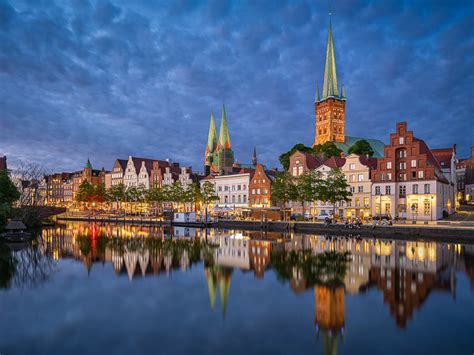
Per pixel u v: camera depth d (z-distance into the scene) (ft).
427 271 131.44
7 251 193.06
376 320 83.76
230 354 67.56
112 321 84.17
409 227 245.24
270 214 386.52
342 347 70.03
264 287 112.16
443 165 395.55
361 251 182.19
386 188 357.61
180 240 247.91
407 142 350.43
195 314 88.53
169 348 70.33
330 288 109.91
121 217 525.34
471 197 526.16
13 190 295.89
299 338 74.54
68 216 598.75
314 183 342.64
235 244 219.82
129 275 130.52
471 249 187.42
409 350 68.69
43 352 68.80
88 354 67.97
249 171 481.87
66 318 86.22
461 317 84.58
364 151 475.31
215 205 479.82
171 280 122.52
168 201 513.04
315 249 192.13
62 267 146.10
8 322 83.82
